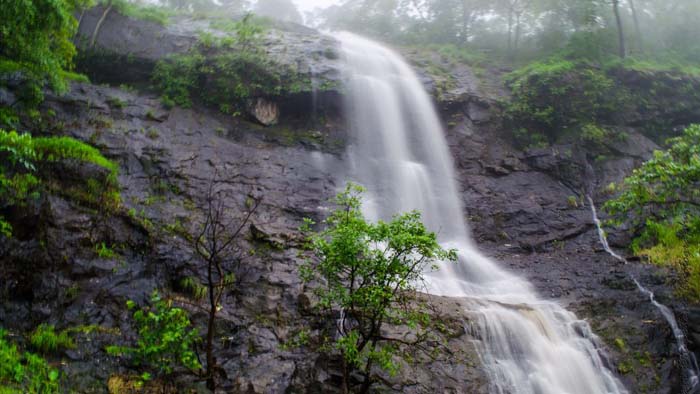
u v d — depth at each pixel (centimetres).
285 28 2294
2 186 817
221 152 1373
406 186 1531
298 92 1650
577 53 1977
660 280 1090
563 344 921
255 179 1307
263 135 1577
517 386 818
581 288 1127
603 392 862
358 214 705
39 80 1160
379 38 2744
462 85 1894
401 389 743
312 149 1574
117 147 1191
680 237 1202
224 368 728
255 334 798
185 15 2083
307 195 1320
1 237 769
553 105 1805
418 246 640
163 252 900
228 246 980
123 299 797
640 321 992
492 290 1138
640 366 905
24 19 890
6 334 681
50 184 895
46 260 786
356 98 1734
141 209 1005
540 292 1131
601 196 1562
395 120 1764
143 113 1393
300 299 875
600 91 1819
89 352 696
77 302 766
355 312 670
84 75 1545
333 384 729
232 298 864
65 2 1091
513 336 898
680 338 953
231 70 1633
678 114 1861
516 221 1455
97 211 911
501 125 1792
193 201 1132
